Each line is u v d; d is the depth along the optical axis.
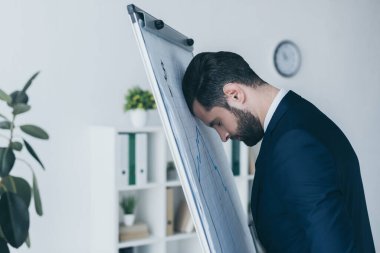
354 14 4.56
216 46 3.61
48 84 2.91
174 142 0.87
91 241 3.11
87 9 3.03
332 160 0.95
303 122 0.99
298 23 4.11
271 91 1.07
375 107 4.81
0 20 2.74
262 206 1.03
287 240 1.01
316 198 0.92
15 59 2.79
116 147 2.86
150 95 3.08
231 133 1.11
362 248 1.06
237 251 1.09
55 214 2.97
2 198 1.99
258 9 3.84
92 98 3.07
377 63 4.80
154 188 3.16
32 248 2.89
